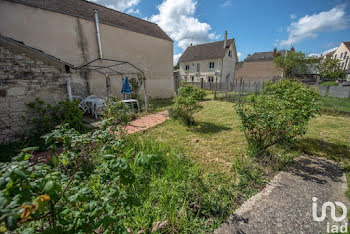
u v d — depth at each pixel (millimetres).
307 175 3334
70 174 2463
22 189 1053
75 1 10742
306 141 4984
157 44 14156
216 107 10508
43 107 5238
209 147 4637
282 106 3836
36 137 4926
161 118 7773
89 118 7832
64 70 5660
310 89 4277
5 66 4512
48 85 5340
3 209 867
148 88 13945
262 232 2084
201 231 2084
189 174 3080
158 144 4348
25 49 4777
